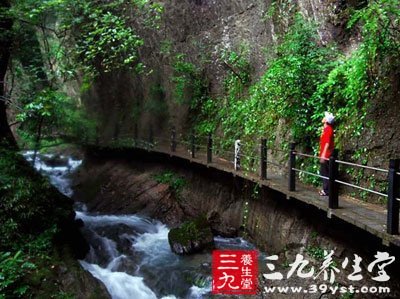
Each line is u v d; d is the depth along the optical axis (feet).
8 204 28.81
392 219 16.12
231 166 36.40
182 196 44.16
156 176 50.08
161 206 44.37
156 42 57.67
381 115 23.02
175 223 41.39
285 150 29.07
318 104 28.12
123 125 67.62
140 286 28.50
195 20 52.16
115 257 33.35
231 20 46.57
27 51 41.39
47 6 32.89
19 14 33.99
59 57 38.45
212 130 46.42
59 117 50.80
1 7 33.50
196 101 51.13
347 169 25.16
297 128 29.89
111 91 71.51
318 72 28.71
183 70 50.78
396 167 16.17
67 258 28.25
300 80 28.68
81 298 24.27
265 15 40.04
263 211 32.09
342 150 25.62
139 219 43.65
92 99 75.61
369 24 21.02
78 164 73.36
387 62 22.34
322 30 30.48
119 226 39.86
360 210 20.70
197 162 39.86
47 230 29.50
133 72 61.67
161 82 59.52
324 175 24.00
